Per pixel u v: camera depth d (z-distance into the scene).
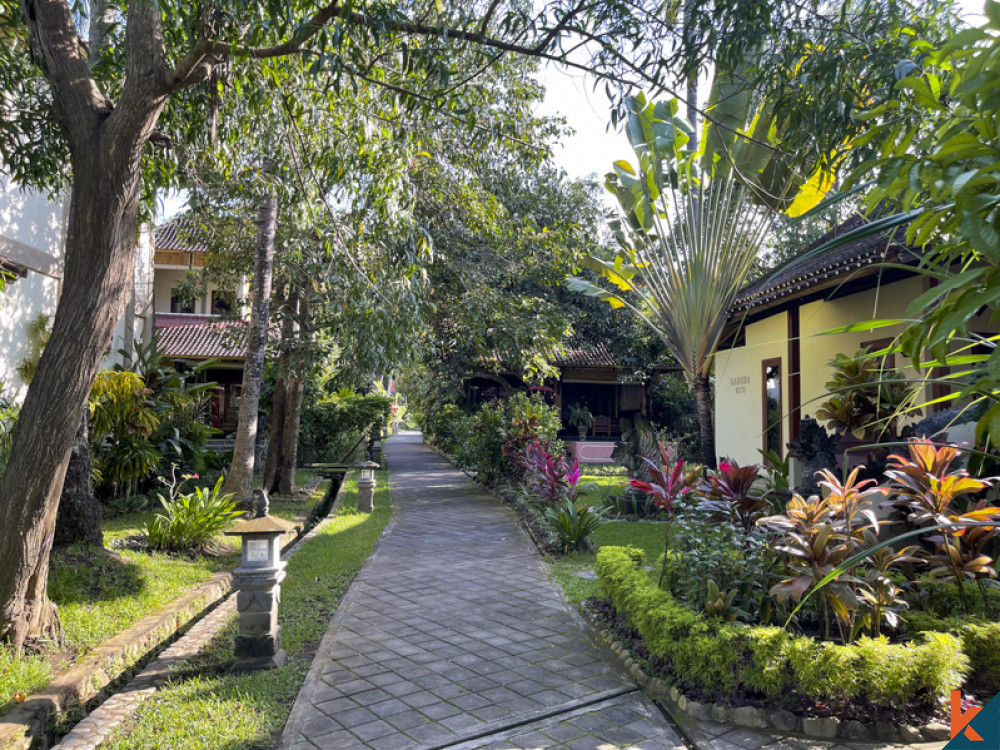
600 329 22.52
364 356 9.72
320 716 4.02
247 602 4.75
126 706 3.91
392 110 6.58
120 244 4.58
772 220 8.07
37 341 10.42
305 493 14.09
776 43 4.57
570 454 24.09
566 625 5.83
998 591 4.68
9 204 9.82
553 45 4.83
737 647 3.97
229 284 13.84
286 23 4.57
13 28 5.83
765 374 11.84
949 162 1.40
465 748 3.62
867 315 8.98
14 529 4.36
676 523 5.44
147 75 4.45
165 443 12.05
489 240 13.63
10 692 3.81
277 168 8.17
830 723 3.71
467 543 9.73
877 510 6.23
